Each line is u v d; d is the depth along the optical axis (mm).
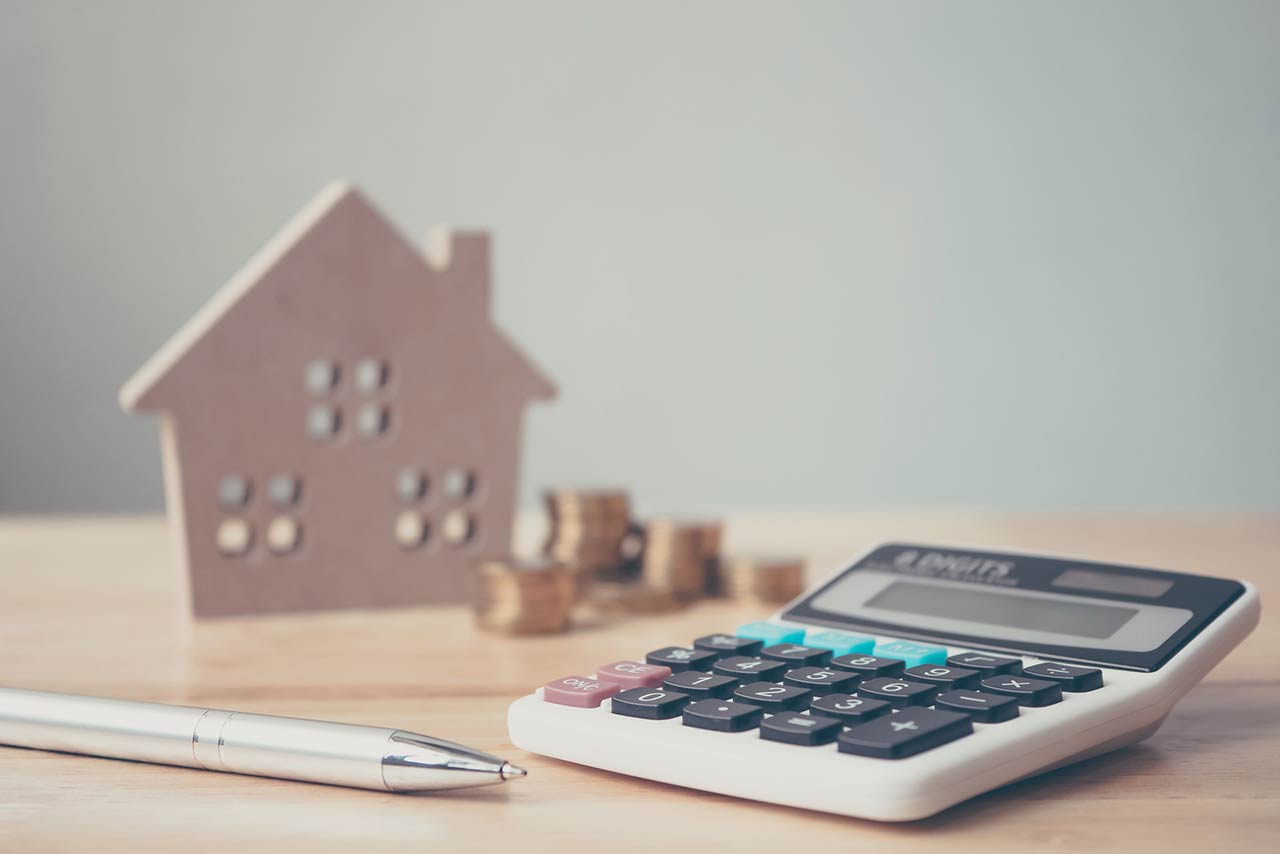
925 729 367
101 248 1724
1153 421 1843
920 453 1838
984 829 360
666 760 385
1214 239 1826
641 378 1809
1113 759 434
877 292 1818
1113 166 1813
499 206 1782
